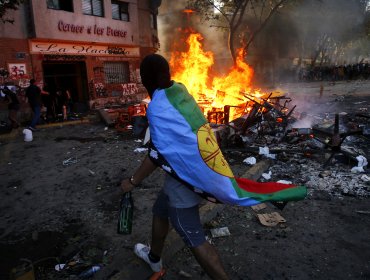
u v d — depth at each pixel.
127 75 19.59
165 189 2.10
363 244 3.02
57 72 16.48
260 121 7.75
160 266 2.58
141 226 3.54
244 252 2.97
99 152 7.08
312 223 3.44
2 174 5.82
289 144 6.59
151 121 1.88
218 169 1.91
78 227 3.62
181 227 2.02
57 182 5.20
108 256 3.01
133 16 19.11
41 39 14.32
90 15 16.52
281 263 2.79
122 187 2.09
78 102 16.66
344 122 7.93
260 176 4.92
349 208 3.73
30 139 8.93
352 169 4.88
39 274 2.81
